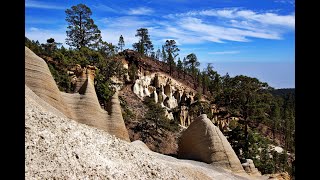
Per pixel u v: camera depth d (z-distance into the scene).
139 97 80.94
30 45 61.84
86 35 81.88
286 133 68.75
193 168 17.81
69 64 58.94
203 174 17.30
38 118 11.76
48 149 10.48
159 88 92.00
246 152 47.12
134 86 83.56
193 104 82.50
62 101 19.20
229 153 23.41
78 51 67.94
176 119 80.00
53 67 54.16
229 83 60.72
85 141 12.21
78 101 20.95
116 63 77.75
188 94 94.56
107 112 22.45
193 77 112.94
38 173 9.40
